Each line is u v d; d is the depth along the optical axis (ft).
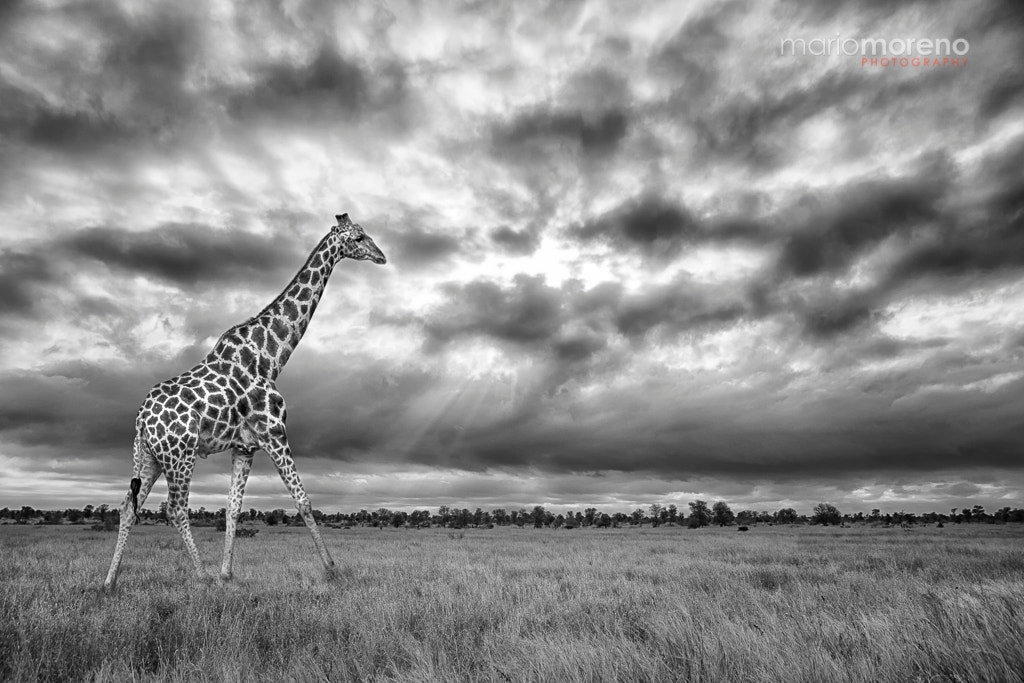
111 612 25.22
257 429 42.73
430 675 16.19
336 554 67.46
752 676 15.66
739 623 21.48
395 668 16.87
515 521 461.37
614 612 25.71
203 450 41.65
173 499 39.81
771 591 34.94
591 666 16.14
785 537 148.97
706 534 192.85
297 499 42.37
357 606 27.45
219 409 41.14
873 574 43.04
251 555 65.10
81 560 51.19
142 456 40.01
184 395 40.24
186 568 47.11
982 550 73.51
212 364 42.60
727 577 40.55
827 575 42.16
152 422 39.34
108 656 18.79
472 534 184.96
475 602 27.84
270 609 26.04
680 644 18.42
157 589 34.14
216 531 174.81
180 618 24.12
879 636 18.61
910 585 34.35
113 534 137.59
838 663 15.88
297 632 22.13
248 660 18.20
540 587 32.91
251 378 43.50
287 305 47.16
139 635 21.38
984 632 17.67
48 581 36.50
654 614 24.00
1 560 48.80
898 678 15.03
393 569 45.80
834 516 438.81
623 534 194.49
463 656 19.16
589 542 111.14
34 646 19.33
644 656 16.93
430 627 22.26
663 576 41.93
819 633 19.56
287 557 61.52
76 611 24.66
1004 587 27.32
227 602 27.66
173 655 19.66
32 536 119.85
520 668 16.78
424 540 120.26
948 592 28.09
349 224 51.34
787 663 16.05
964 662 15.29
